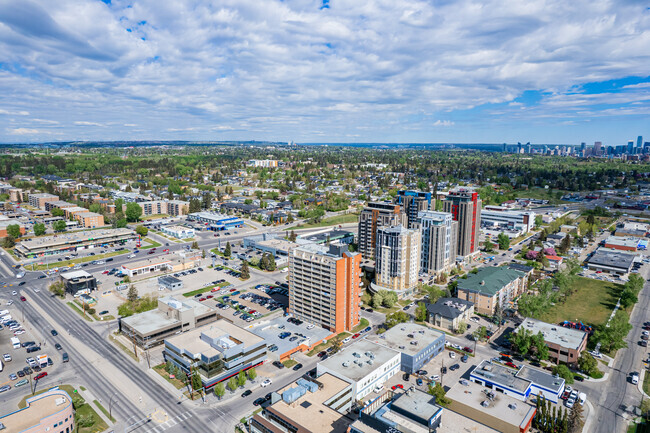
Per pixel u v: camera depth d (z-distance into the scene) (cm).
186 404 15438
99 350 19275
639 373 17875
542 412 14025
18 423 13175
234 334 18750
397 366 17675
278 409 13138
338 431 12112
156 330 19562
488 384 15962
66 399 14325
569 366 18212
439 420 12006
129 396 15862
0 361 17462
